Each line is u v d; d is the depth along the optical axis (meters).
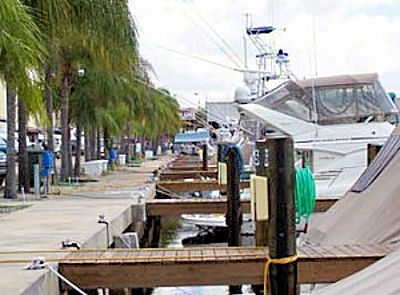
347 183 16.27
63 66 27.38
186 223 22.03
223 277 8.48
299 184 8.17
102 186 26.19
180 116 72.06
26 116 19.95
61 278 8.18
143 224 19.72
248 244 16.34
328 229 9.49
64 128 29.67
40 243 10.58
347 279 4.97
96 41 20.83
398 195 8.38
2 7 10.95
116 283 8.35
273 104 17.66
